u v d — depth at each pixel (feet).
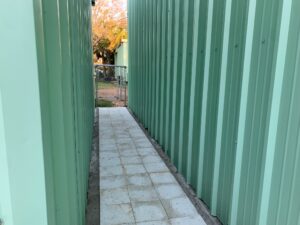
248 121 5.34
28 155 2.31
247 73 5.30
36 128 2.32
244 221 5.56
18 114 2.23
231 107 5.96
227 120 6.16
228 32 6.00
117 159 10.91
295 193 4.20
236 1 5.65
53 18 3.19
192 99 8.23
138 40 18.17
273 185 4.68
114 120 18.86
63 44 3.90
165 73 11.48
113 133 15.24
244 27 5.35
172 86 10.42
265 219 4.91
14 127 2.24
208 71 7.09
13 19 2.15
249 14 5.11
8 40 2.15
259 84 4.95
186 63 8.77
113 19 47.96
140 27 17.30
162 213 6.95
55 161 3.20
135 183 8.68
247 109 5.37
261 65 4.87
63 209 3.62
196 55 7.89
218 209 6.69
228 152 6.14
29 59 2.22
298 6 4.02
